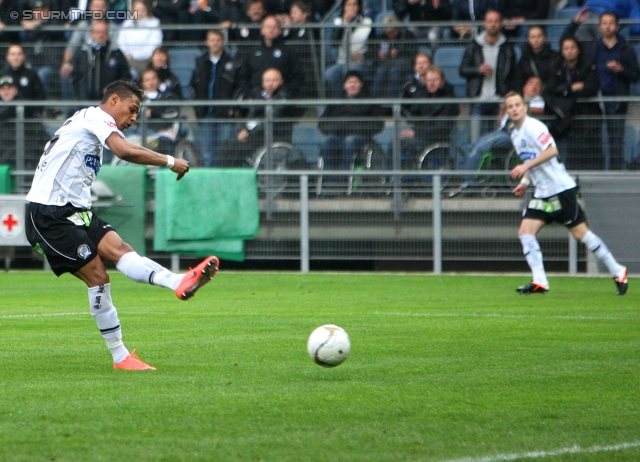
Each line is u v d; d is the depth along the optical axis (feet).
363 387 37.60
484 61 109.70
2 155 109.29
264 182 105.29
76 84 118.52
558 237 102.78
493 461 26.37
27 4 128.16
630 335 54.75
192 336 54.08
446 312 67.46
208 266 39.19
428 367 42.80
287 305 72.69
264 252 106.32
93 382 38.47
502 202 102.32
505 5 119.96
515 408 33.71
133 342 51.39
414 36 119.03
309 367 42.73
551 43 118.42
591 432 30.09
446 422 31.37
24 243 104.01
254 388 37.27
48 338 52.85
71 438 28.81
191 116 111.45
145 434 29.40
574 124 102.99
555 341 52.01
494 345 50.42
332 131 105.70
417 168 104.47
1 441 28.40
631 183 100.63
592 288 87.66
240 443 28.35
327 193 104.99
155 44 123.44
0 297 79.25
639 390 37.22
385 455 27.02
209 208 104.22
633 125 102.22
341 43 118.01
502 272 104.83
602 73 108.27
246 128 107.04
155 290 86.84
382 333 55.47
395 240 104.22
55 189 40.57
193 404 34.01
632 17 118.62
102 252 41.16
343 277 99.76
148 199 105.29
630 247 100.89
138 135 107.76
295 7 120.06
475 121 103.45
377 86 116.88
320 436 29.30
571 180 79.46
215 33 114.11
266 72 111.45
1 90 116.06
